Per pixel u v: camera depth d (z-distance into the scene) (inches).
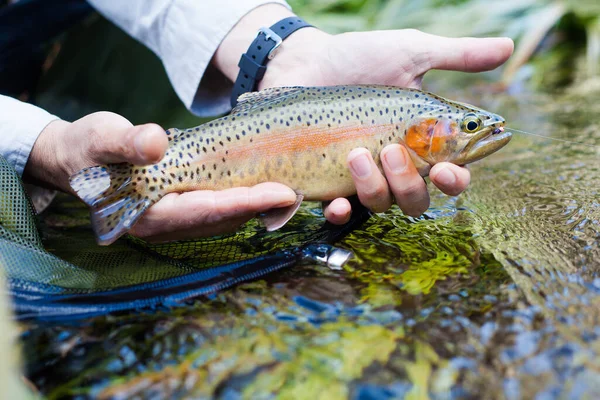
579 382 12.6
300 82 22.1
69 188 19.9
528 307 14.5
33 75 30.9
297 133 17.9
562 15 43.9
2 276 15.0
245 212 16.9
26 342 13.9
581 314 14.2
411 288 15.4
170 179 17.3
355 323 14.3
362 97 18.4
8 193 17.2
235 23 24.3
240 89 23.3
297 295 15.3
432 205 20.7
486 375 12.9
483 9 46.1
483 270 16.0
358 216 19.3
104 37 35.1
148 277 16.2
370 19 48.1
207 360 13.5
